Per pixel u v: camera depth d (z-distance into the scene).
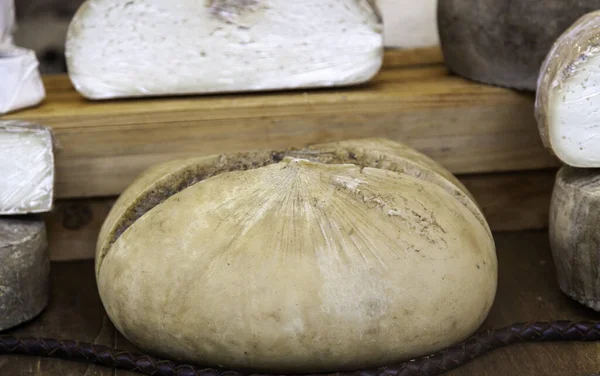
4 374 0.70
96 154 0.83
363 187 0.69
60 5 1.17
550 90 0.72
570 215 0.74
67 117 0.82
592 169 0.76
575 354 0.71
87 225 0.86
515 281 0.82
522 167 0.88
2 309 0.74
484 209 0.90
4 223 0.76
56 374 0.70
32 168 0.75
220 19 0.82
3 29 0.88
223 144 0.84
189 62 0.83
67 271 0.85
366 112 0.84
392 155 0.74
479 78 0.88
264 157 0.75
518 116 0.87
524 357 0.71
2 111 0.82
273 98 0.84
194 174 0.74
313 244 0.66
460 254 0.68
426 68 0.95
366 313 0.65
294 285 0.65
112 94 0.84
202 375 0.67
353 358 0.67
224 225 0.68
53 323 0.76
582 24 0.73
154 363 0.69
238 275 0.66
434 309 0.67
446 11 0.89
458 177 0.89
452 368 0.69
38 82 0.84
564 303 0.78
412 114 0.85
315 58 0.84
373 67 0.85
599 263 0.73
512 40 0.84
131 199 0.73
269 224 0.67
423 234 0.68
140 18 0.82
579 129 0.72
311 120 0.84
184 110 0.83
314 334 0.65
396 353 0.67
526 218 0.91
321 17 0.83
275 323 0.65
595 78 0.71
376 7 0.85
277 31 0.83
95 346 0.71
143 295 0.68
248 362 0.67
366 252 0.66
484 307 0.70
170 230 0.68
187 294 0.66
